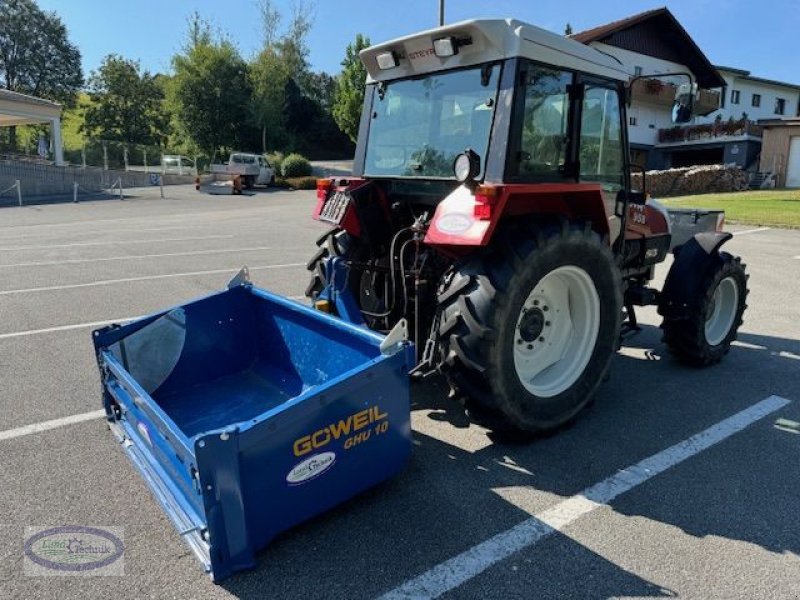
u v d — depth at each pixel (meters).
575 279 3.36
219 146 37.91
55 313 5.89
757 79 34.69
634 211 4.27
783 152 24.61
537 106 3.16
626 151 3.86
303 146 46.78
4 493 2.78
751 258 9.26
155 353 3.40
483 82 3.16
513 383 3.05
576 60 3.29
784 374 4.42
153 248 10.02
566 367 3.42
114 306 6.16
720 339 4.62
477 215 2.89
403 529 2.53
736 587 2.20
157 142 47.62
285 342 3.56
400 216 3.82
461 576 2.25
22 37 50.59
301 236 11.69
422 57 3.42
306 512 2.43
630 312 4.46
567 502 2.73
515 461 3.09
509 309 2.94
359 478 2.60
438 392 3.92
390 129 3.79
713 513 2.66
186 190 26.56
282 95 38.75
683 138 28.97
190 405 3.41
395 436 2.69
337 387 2.41
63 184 25.23
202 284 7.19
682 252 4.49
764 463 3.10
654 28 27.89
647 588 2.19
